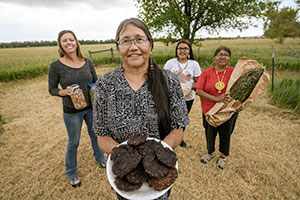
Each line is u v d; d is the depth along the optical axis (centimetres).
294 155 277
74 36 202
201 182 238
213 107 224
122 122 111
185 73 288
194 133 355
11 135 375
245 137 328
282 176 238
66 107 207
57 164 281
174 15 866
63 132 386
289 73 810
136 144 102
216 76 228
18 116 477
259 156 277
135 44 99
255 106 452
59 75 201
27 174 262
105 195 225
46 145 336
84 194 227
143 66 108
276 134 333
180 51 283
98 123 117
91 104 223
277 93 462
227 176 245
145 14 965
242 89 205
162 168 96
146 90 109
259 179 237
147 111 110
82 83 209
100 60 1374
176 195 221
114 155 103
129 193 94
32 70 1016
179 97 119
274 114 411
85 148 318
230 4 848
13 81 919
